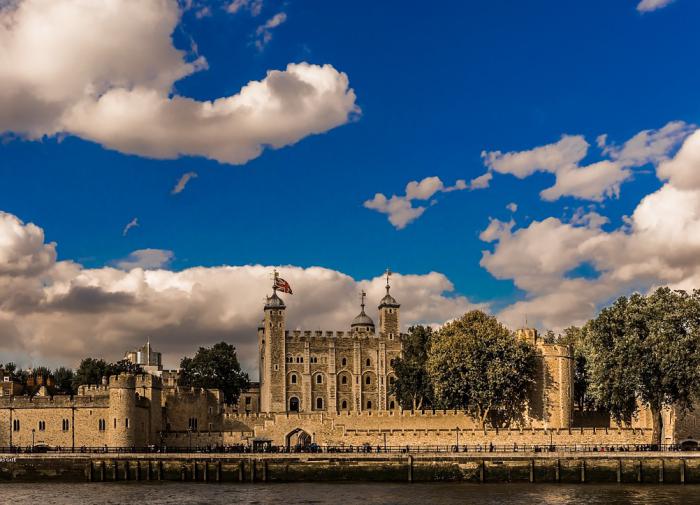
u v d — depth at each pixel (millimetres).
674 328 101125
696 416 111500
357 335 170500
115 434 109312
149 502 80875
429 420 121375
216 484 96188
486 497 82875
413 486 92812
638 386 99938
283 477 98875
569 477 95938
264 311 168375
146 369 192500
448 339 119188
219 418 129375
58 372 171750
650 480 94875
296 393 166125
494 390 112750
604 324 105312
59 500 82688
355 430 117750
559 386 116250
